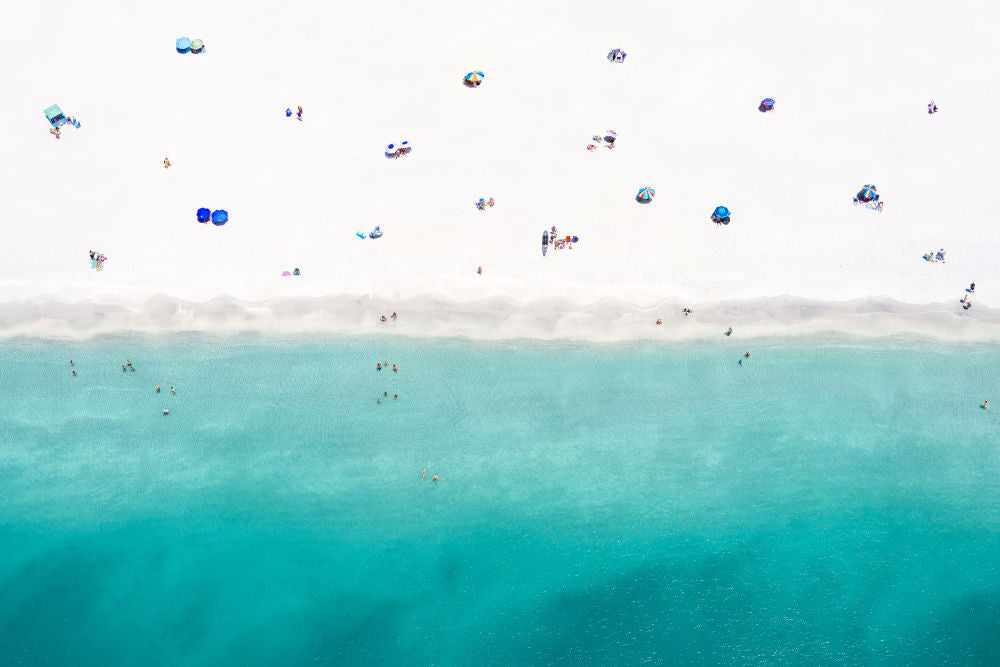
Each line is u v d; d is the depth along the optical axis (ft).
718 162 165.37
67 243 158.51
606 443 141.18
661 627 124.36
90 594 128.98
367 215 160.86
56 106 170.50
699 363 147.43
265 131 171.01
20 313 152.05
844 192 161.27
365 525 134.72
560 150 167.43
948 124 167.73
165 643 123.75
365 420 143.33
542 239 157.58
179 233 159.53
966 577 128.57
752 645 122.21
